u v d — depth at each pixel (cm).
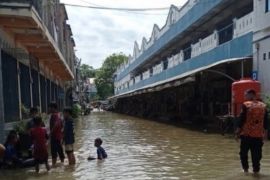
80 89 8775
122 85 8069
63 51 3581
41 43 1900
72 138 1277
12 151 1193
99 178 1027
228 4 2522
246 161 1002
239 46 2256
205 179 966
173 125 3116
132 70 6525
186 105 3475
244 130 981
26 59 1975
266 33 2008
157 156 1405
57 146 1285
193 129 2605
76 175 1079
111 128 2952
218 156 1356
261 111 966
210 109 2931
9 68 1545
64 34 3956
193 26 3161
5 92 1440
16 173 1128
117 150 1609
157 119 4216
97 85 11344
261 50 2048
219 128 2367
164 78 4072
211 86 2967
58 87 4272
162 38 4153
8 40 1543
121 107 7481
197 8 2917
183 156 1384
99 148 1386
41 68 2594
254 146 981
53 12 2536
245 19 2261
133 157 1395
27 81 2016
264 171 1021
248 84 1877
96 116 5478
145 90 4359
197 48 3072
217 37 2614
